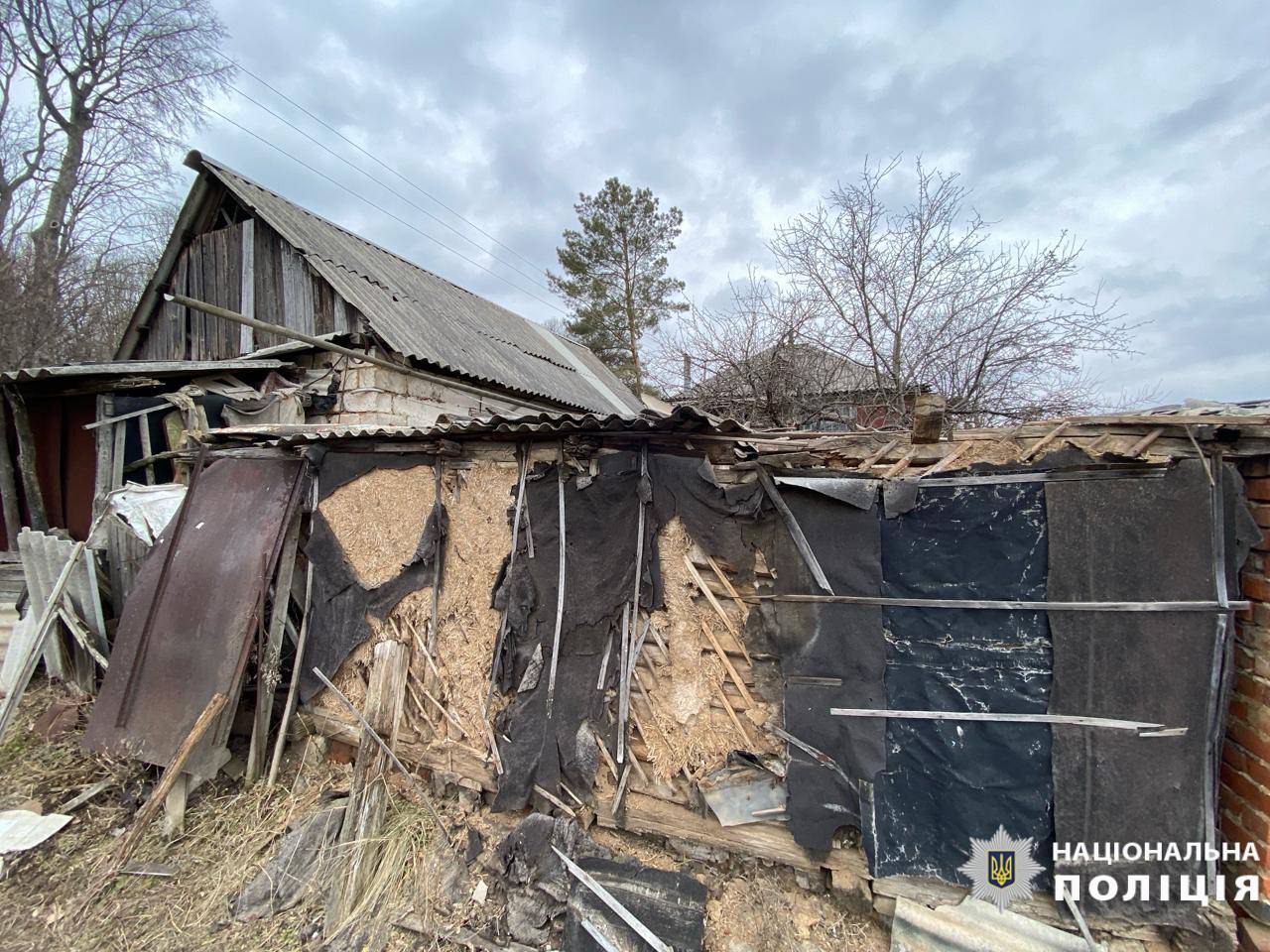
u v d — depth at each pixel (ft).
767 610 8.14
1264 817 6.27
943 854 7.20
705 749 8.54
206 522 12.74
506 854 8.63
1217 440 6.40
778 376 23.95
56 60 39.11
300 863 9.14
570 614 9.49
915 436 7.54
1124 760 6.56
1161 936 6.64
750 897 7.98
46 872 9.28
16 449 20.15
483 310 40.83
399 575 11.27
